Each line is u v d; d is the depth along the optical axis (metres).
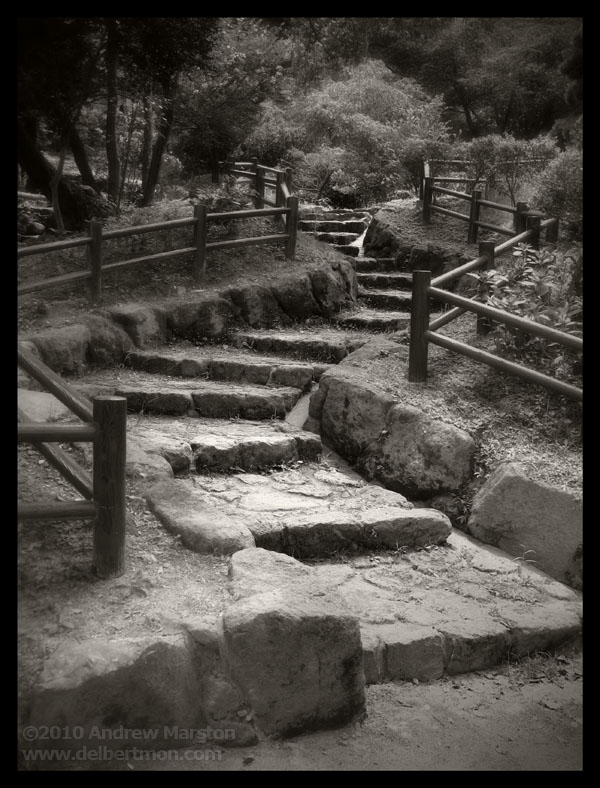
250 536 3.68
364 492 4.85
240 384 6.29
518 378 5.73
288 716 2.88
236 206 9.10
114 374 6.10
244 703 2.83
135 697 2.63
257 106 9.81
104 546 3.16
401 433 5.24
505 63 6.21
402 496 4.83
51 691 2.51
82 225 8.76
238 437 5.12
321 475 5.08
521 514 4.65
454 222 11.22
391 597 3.80
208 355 6.74
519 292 6.22
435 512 4.59
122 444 3.14
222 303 7.33
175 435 5.01
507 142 8.26
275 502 4.46
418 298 5.63
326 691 2.95
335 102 9.93
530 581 4.18
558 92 6.70
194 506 3.93
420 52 6.00
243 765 2.69
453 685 3.39
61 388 3.20
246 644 2.80
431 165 11.09
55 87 5.57
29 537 3.35
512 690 3.40
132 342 6.52
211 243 8.01
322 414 5.77
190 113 9.66
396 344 6.58
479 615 3.72
